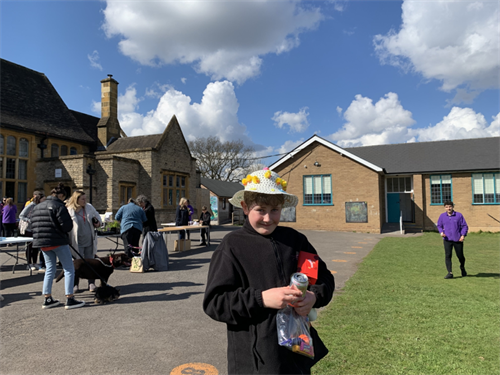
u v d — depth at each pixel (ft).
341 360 11.15
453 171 73.15
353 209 71.20
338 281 23.48
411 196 78.79
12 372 10.54
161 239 27.43
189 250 39.63
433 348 12.12
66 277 17.24
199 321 15.30
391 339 12.94
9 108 66.80
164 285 22.15
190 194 80.69
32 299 18.88
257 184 5.83
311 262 5.93
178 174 76.02
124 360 11.43
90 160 61.82
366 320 15.10
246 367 5.32
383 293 19.94
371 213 69.77
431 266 29.63
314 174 75.00
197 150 163.84
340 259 33.83
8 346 12.50
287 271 5.73
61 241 17.04
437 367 10.69
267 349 5.27
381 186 75.77
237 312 5.15
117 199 61.77
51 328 14.38
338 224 72.33
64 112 80.84
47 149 70.03
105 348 12.38
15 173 63.98
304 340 5.37
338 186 72.84
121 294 19.94
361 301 18.20
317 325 14.51
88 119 89.45
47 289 17.25
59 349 12.26
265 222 5.82
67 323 15.01
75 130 79.20
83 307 17.42
